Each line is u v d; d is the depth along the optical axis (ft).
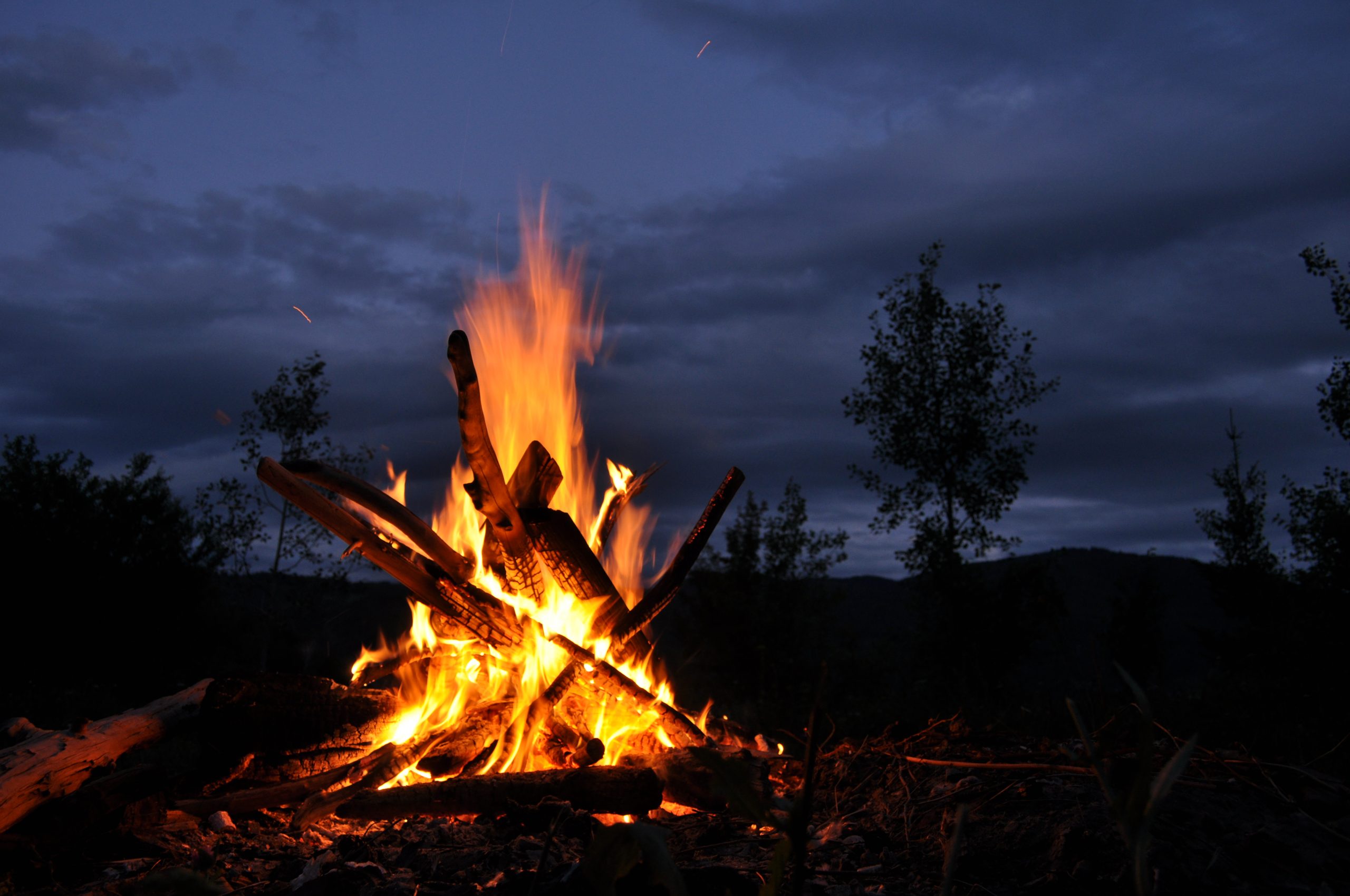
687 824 10.35
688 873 7.43
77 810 9.68
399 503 12.23
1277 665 26.96
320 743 12.04
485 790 10.67
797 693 36.45
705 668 39.09
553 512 13.32
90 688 34.50
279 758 11.85
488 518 12.05
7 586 32.60
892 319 54.29
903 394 53.16
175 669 36.27
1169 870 7.51
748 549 41.39
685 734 13.07
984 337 52.85
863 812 10.00
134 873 9.19
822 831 9.50
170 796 11.18
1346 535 31.22
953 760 11.02
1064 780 9.74
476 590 12.89
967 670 39.06
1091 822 8.40
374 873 8.38
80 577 33.50
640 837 4.95
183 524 37.27
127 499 35.73
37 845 9.36
